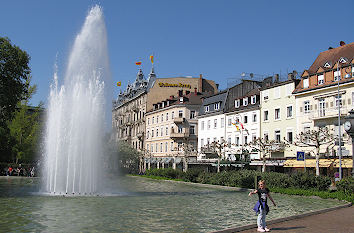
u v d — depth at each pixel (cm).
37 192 2641
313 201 2417
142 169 9112
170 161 7800
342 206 1950
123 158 8206
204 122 6975
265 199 1191
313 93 4612
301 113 4756
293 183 3175
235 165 5412
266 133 5344
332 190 2886
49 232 1192
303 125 4709
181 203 2206
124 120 11256
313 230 1210
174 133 7669
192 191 3338
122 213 1678
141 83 10388
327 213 1691
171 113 8019
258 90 5912
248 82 6331
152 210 1817
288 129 4950
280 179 3316
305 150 4600
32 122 6894
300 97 4803
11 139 6544
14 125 6600
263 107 5444
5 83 3681
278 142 4659
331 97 4375
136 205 2033
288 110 5009
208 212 1773
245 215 1670
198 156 6975
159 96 9162
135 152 8475
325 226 1296
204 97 7256
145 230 1239
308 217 1548
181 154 7400
